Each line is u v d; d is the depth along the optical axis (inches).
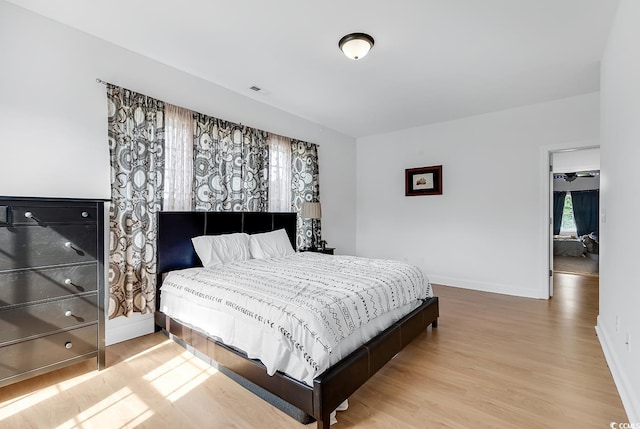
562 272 230.4
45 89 93.1
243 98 150.7
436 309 119.6
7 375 72.9
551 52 109.5
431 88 141.7
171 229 118.0
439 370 88.9
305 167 183.2
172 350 100.7
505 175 171.0
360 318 78.0
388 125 200.2
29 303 76.0
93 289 86.7
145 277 111.4
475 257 181.3
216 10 88.5
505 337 111.4
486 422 66.7
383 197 219.3
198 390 78.7
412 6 85.7
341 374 66.8
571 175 348.5
